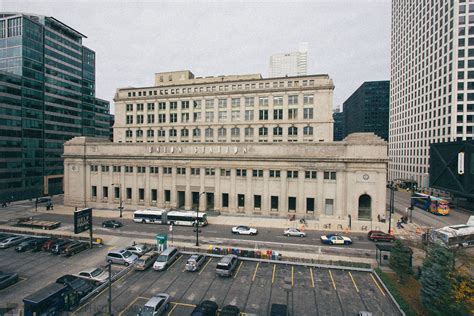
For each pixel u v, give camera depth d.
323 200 53.38
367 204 52.50
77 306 24.17
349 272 31.09
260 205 57.06
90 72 114.00
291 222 52.12
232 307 22.44
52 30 94.19
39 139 87.94
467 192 61.88
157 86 80.62
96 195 67.62
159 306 22.45
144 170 64.06
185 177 61.12
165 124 78.62
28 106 84.12
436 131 89.69
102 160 66.69
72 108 103.06
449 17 83.44
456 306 21.20
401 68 120.19
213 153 59.38
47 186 90.38
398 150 122.19
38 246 38.34
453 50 81.12
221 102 74.19
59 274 30.83
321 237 40.97
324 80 67.06
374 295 26.05
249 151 57.47
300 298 25.52
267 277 29.86
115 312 23.27
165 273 30.92
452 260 23.83
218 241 41.31
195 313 21.44
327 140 65.81
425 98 97.56
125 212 62.53
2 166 75.62
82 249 38.12
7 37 84.00
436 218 56.78
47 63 91.81
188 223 50.34
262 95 70.56
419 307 23.36
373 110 198.38
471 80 79.06
